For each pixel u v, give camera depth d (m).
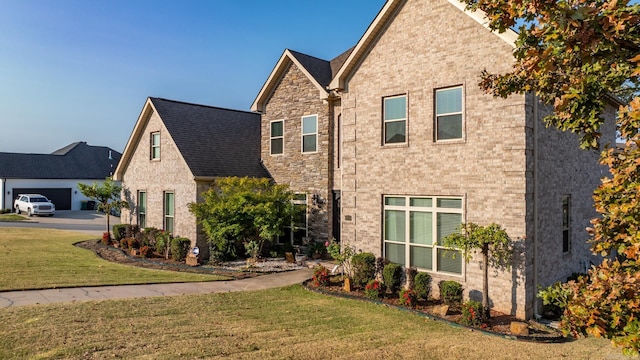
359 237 14.39
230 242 18.25
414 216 13.16
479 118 11.67
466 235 11.40
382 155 13.82
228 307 11.04
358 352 7.83
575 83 5.09
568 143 13.28
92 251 20.48
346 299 12.49
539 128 11.56
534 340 9.31
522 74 6.33
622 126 4.76
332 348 8.00
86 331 8.36
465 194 11.89
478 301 11.55
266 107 20.89
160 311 10.26
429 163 12.69
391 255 13.69
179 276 15.25
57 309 10.00
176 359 7.03
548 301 4.71
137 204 23.11
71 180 48.22
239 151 21.52
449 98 12.42
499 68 11.33
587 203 14.62
